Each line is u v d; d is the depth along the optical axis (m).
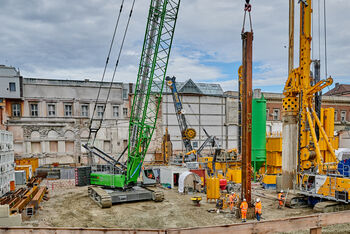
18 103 37.03
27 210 16.25
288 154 21.02
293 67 21.48
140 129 20.94
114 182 20.98
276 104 50.91
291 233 13.23
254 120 27.72
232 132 48.06
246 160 15.44
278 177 22.83
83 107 40.28
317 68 21.69
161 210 18.00
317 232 6.28
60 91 38.97
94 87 40.56
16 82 36.22
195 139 45.09
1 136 20.62
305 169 19.83
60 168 32.16
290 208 18.20
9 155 22.64
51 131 38.03
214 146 35.91
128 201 20.58
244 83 15.45
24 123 36.59
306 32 19.72
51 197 22.28
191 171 25.55
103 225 14.91
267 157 28.00
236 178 26.39
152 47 20.45
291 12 21.42
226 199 18.48
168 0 20.14
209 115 46.41
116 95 41.66
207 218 16.02
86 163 38.97
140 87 21.34
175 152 43.50
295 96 21.08
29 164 32.56
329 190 16.58
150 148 42.19
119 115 41.75
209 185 20.17
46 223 15.21
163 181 27.69
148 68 20.72
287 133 21.11
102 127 40.50
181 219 15.89
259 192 23.30
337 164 17.86
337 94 67.69
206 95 46.25
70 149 38.94
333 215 6.61
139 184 23.73
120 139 41.34
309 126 19.78
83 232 5.41
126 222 15.44
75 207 18.97
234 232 5.80
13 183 23.03
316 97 21.66
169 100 43.59
